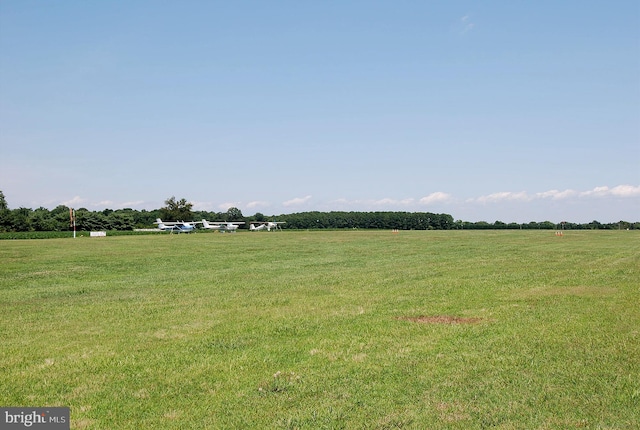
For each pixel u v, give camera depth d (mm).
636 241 56156
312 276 23328
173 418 6492
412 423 6242
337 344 10203
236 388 7609
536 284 19156
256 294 17797
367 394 7258
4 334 11680
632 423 6184
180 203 154000
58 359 9375
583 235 78625
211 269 27422
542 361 8742
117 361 9172
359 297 16594
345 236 80188
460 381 7762
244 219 181500
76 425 6320
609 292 16906
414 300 15719
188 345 10336
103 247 50656
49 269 28000
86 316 13938
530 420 6293
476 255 35438
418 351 9539
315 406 6820
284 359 9156
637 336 10469
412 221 169875
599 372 8102
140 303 16141
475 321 12336
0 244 59000
